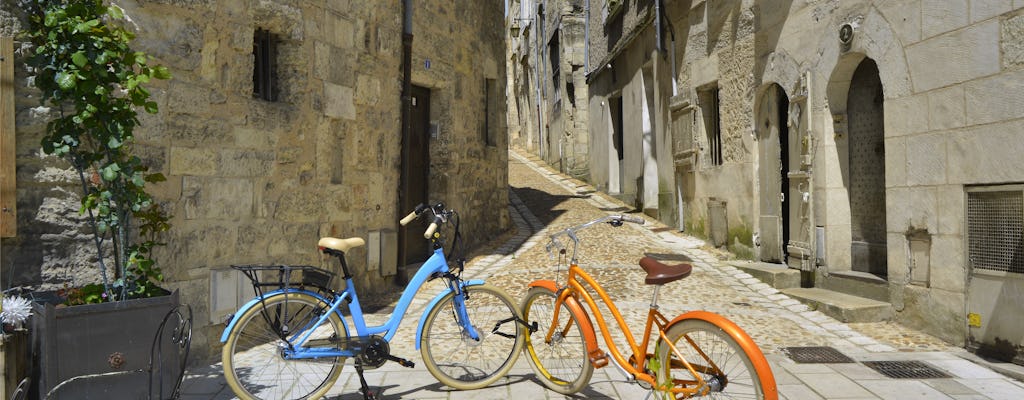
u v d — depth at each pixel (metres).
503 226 10.81
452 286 3.93
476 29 9.59
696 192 9.81
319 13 5.82
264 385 3.53
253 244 5.08
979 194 4.61
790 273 6.89
